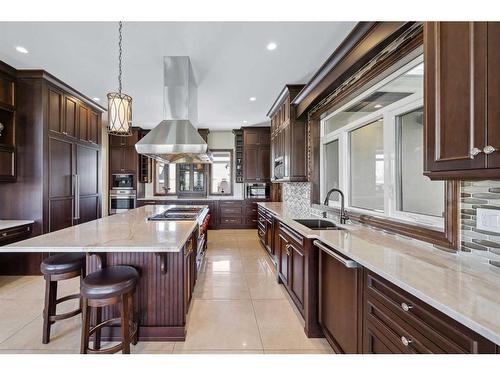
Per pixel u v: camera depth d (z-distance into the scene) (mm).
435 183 1860
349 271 1680
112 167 6938
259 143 7062
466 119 1073
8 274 3605
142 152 3092
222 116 5949
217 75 3584
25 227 3410
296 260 2637
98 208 5016
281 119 4555
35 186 3572
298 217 3287
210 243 5578
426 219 1898
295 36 2605
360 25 2068
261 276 3648
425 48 1297
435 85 1230
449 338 950
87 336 1723
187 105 3143
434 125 1240
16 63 3250
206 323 2428
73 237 2047
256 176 7062
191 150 3059
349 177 3137
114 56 3037
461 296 999
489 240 1312
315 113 3604
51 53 2973
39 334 2221
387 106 2330
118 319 1956
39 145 3574
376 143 2602
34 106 3559
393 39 1902
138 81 3793
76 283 3336
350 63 2355
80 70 3439
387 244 1814
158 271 2170
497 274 1224
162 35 2592
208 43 2754
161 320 2164
